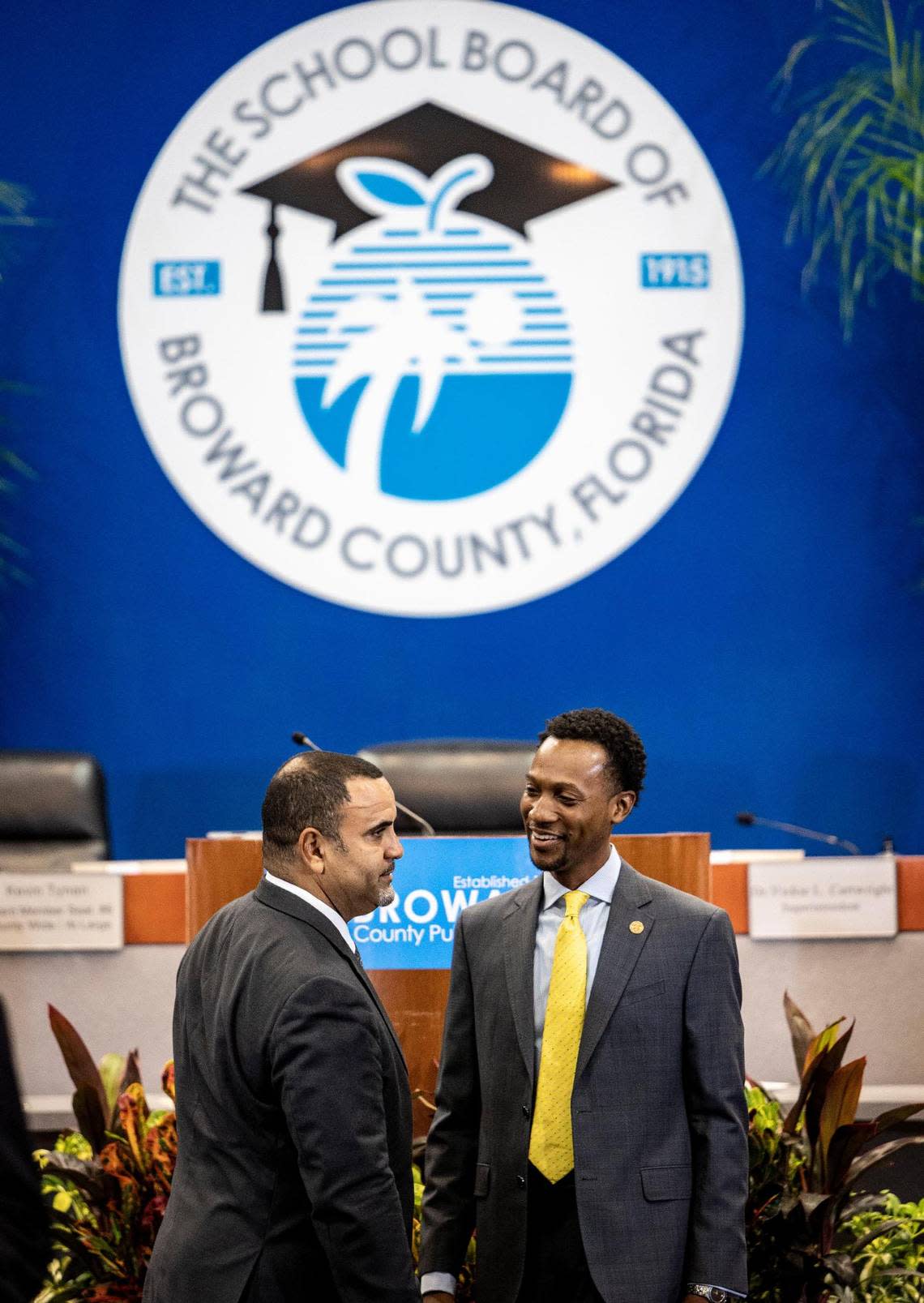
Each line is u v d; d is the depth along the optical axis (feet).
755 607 36.45
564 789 13.58
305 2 36.88
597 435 36.47
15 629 36.70
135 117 36.88
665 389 36.45
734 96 36.52
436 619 36.81
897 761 36.24
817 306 36.47
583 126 36.63
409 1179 12.51
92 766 28.71
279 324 36.73
